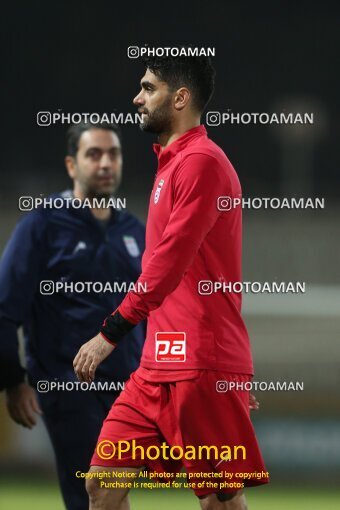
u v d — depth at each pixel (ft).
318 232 123.75
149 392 37.68
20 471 73.26
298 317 75.41
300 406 73.46
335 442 73.20
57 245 46.70
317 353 74.64
